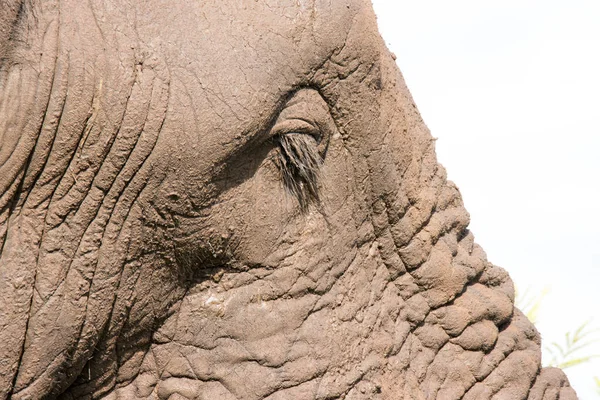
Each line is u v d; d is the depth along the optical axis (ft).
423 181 28.55
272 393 25.04
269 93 23.77
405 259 27.94
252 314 25.22
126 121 22.35
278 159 25.07
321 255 26.04
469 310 28.91
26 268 22.33
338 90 25.48
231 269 25.16
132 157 22.62
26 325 22.59
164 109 22.58
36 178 22.16
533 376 29.68
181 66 22.74
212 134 23.06
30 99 21.65
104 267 23.24
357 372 26.07
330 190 26.11
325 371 25.59
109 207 22.86
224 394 24.99
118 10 22.38
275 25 24.02
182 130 22.79
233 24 23.50
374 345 26.76
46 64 21.67
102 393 25.09
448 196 29.71
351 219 26.73
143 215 23.29
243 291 25.23
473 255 30.22
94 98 22.07
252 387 24.97
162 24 22.75
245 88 23.31
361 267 27.12
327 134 25.72
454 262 29.01
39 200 22.26
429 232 28.37
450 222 29.45
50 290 22.62
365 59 25.81
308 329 25.66
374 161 26.71
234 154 23.59
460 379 28.37
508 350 29.50
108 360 24.75
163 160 22.84
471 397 28.48
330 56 24.99
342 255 26.55
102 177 22.59
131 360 25.11
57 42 21.80
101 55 22.09
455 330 28.55
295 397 25.12
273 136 24.67
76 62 21.88
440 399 27.94
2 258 22.18
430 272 28.25
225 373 25.04
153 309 24.64
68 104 21.89
